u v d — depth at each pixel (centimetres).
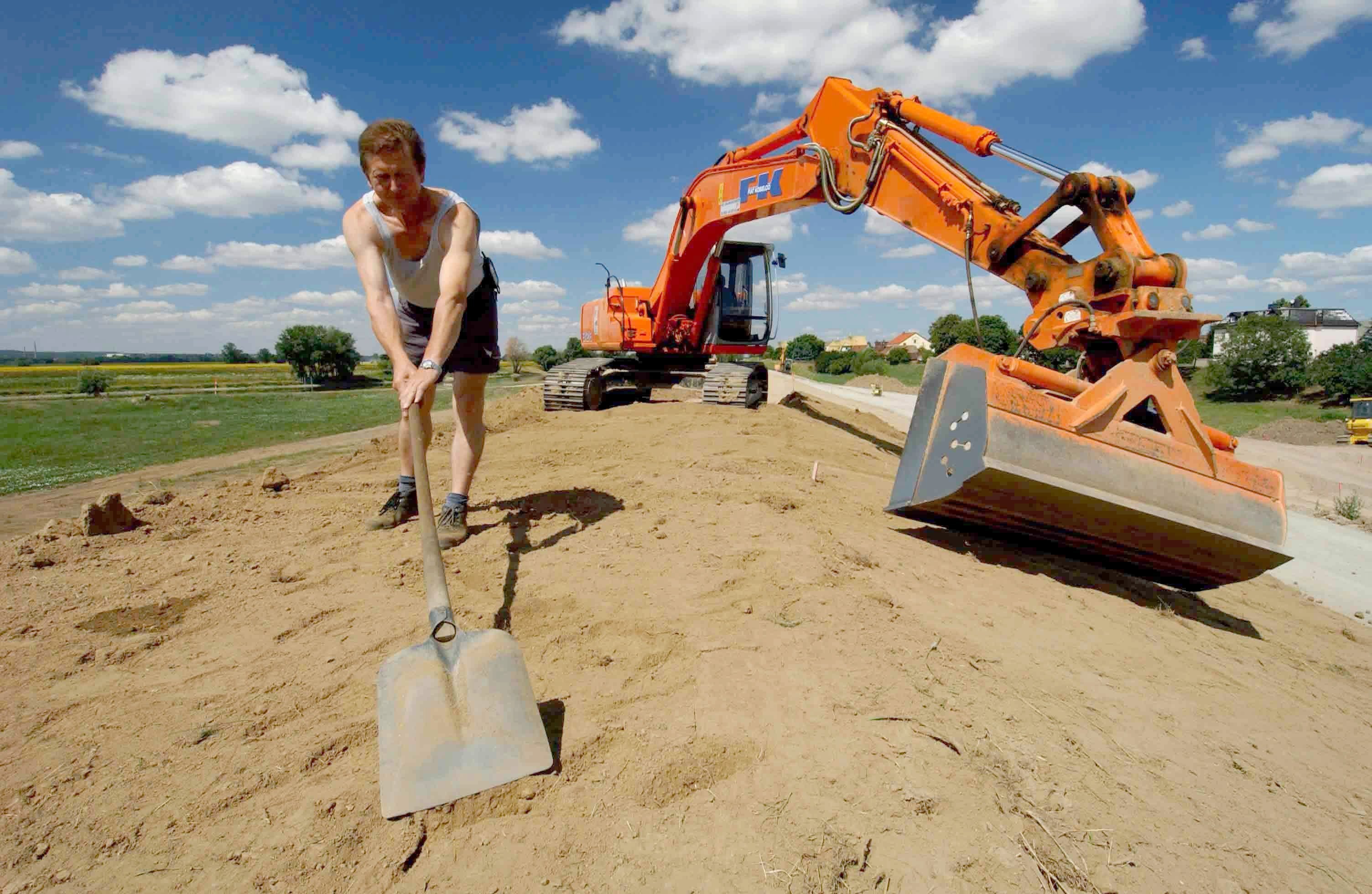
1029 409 452
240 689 285
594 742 245
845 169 880
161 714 269
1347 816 268
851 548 453
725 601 354
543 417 1266
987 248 650
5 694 285
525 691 245
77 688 289
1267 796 269
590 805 218
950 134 692
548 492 574
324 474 764
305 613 351
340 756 243
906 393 4578
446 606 259
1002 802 229
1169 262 506
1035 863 206
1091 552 526
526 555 419
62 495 1059
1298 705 377
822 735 253
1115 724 296
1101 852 215
